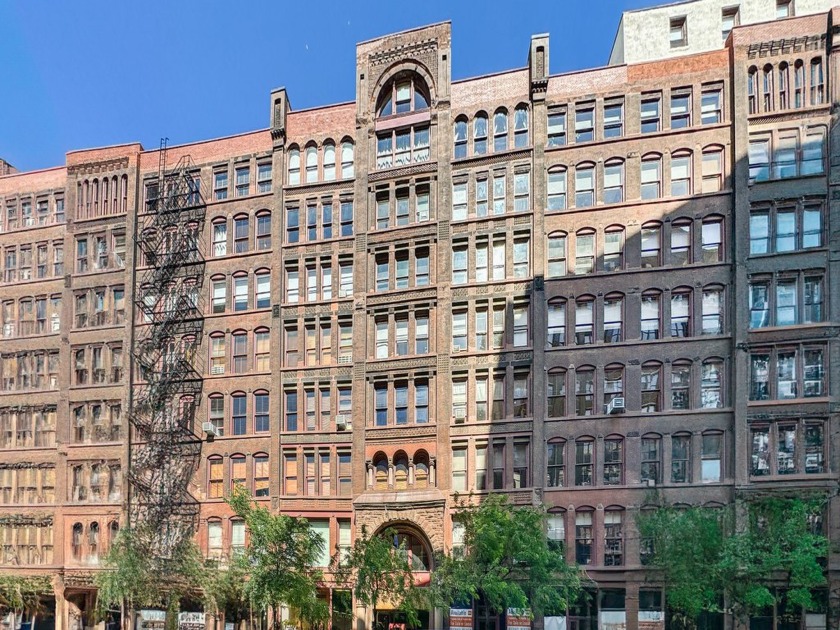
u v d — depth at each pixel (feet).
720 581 97.09
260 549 106.63
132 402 143.13
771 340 109.29
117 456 141.79
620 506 112.37
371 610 119.34
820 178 110.83
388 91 136.05
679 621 107.96
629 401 114.32
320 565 123.95
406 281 129.70
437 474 119.96
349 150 137.69
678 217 116.57
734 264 112.37
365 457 124.88
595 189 121.70
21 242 159.33
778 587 103.60
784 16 129.39
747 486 106.11
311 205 137.69
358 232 132.05
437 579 99.60
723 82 118.01
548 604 97.60
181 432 135.74
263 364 136.05
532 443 116.98
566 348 118.01
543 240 121.90
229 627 126.72
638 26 135.85
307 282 135.54
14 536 146.20
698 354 112.57
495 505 101.55
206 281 142.41
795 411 106.93
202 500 133.80
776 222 112.37
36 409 150.82
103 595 119.03
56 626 138.31
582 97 123.85
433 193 128.98
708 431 110.73
